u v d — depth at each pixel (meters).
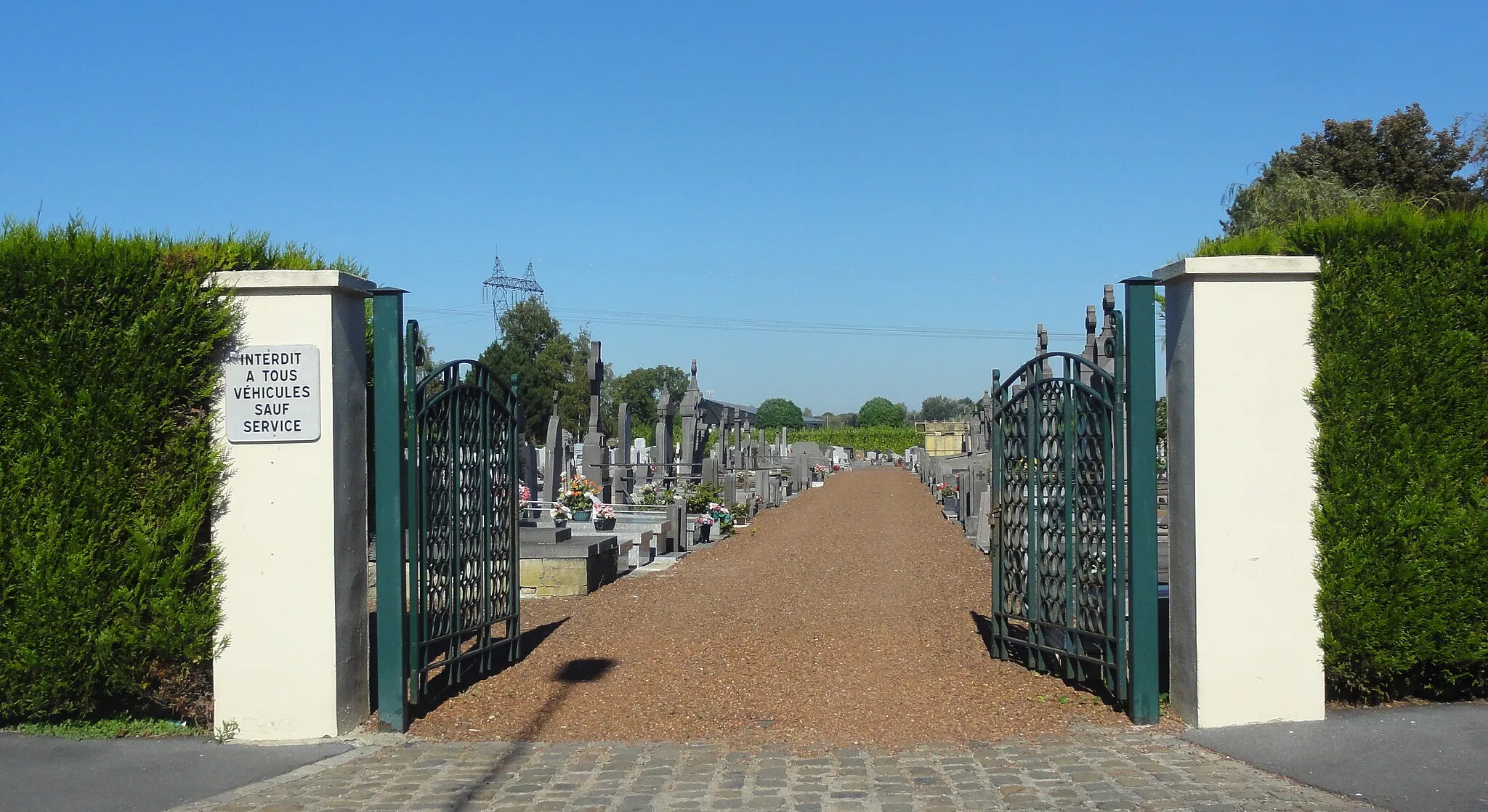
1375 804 4.85
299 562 6.20
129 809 5.11
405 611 6.69
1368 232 6.10
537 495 22.95
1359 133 27.77
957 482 23.88
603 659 8.52
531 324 58.56
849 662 8.38
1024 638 8.68
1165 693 6.92
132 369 6.05
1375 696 6.35
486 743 6.23
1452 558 6.10
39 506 5.98
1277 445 6.11
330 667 6.21
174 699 6.33
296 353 6.17
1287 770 5.34
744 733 6.40
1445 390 6.09
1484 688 6.44
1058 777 5.36
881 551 17.16
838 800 5.09
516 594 8.55
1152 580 6.34
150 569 6.07
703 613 10.73
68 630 6.00
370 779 5.55
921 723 6.55
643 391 68.19
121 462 6.05
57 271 6.00
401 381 6.65
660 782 5.43
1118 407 6.60
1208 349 6.09
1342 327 6.08
